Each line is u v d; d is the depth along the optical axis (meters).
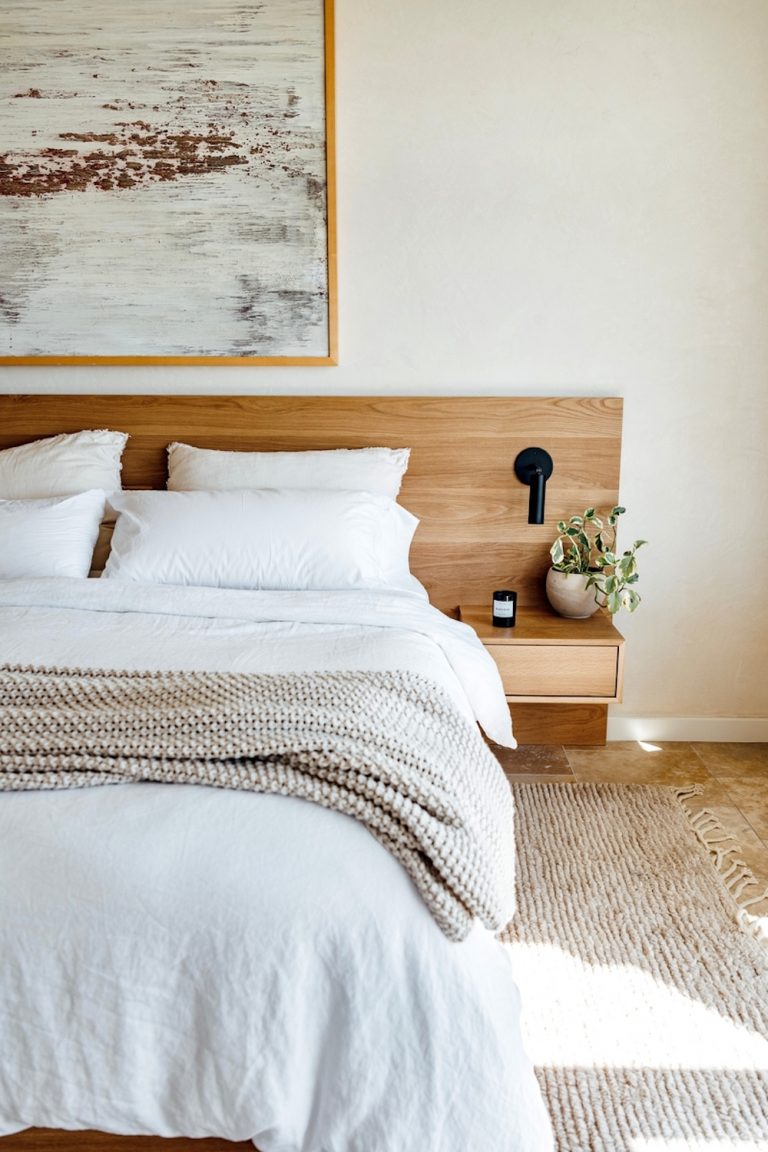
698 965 1.87
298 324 2.81
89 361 2.84
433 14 2.62
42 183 2.74
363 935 1.16
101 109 2.68
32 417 2.89
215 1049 1.14
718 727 3.04
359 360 2.84
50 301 2.82
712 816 2.50
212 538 2.46
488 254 2.76
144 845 1.21
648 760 2.89
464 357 2.83
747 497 2.89
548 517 2.89
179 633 2.07
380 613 2.23
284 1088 1.14
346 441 2.86
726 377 2.81
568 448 2.84
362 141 2.70
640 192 2.71
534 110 2.67
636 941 1.95
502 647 2.59
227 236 2.76
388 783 1.31
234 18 2.62
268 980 1.14
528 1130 1.14
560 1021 1.71
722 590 2.96
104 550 2.70
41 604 2.26
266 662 1.85
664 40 2.62
